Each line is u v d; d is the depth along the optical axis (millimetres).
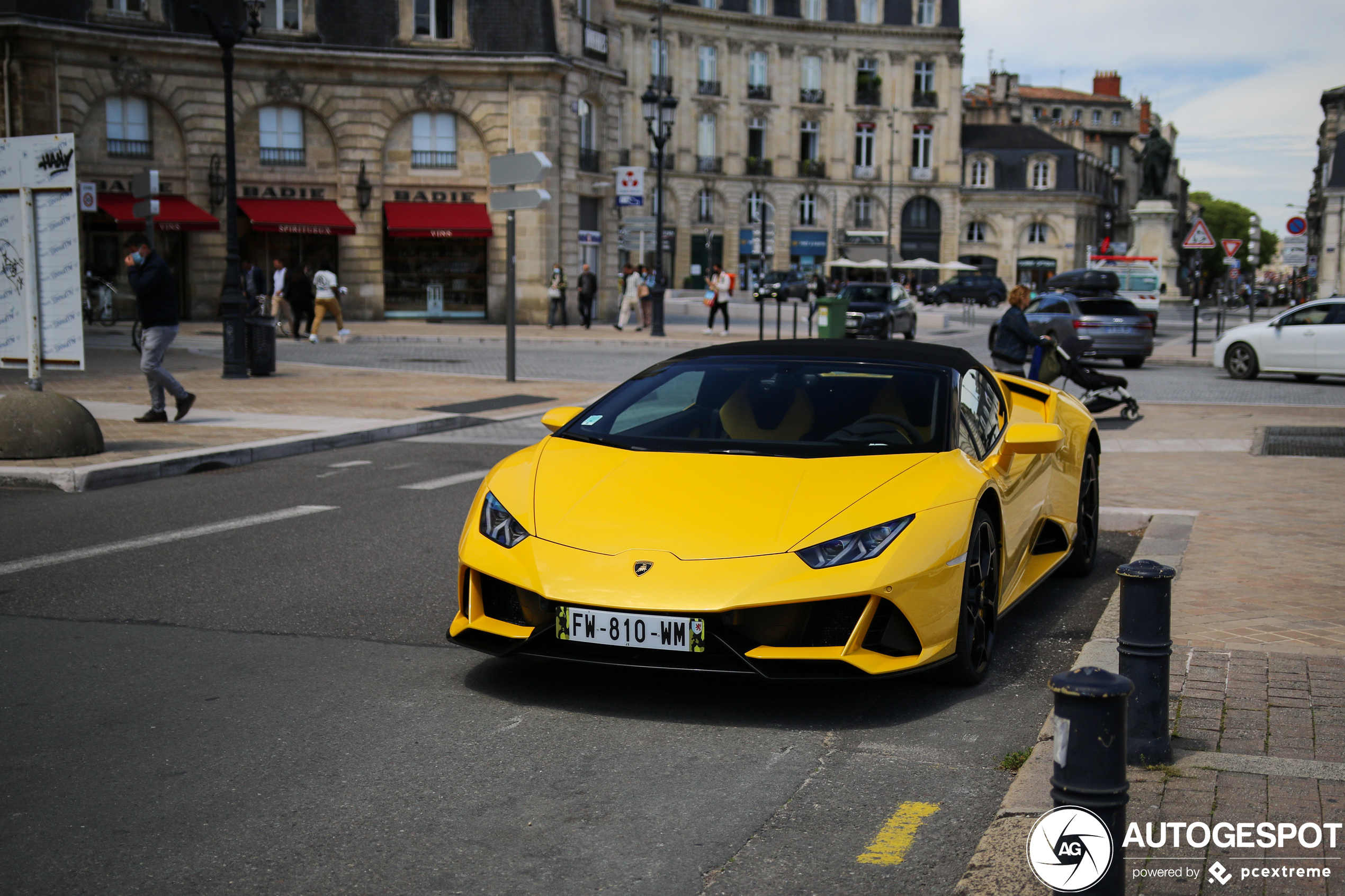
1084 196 86875
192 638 5367
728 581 4090
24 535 7602
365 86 36344
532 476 4863
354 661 5027
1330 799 3393
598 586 4160
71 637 5367
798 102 74875
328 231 35781
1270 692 4297
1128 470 10227
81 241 33781
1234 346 22016
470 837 3336
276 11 35750
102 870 3131
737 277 69688
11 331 11445
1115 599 5711
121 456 10250
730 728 4223
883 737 4152
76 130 33125
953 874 3123
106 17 33312
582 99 40719
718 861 3193
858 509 4387
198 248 35125
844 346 5836
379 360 22531
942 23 76688
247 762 3896
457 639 4562
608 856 3219
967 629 4562
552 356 24906
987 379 6062
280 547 7312
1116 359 27188
